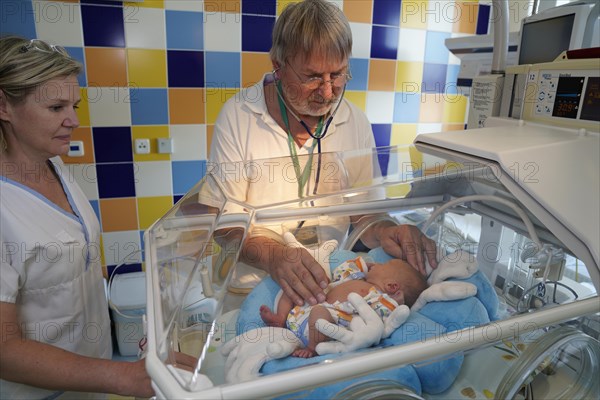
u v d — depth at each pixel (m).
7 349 0.75
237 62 2.02
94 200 2.03
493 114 1.16
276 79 1.26
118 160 2.01
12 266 0.86
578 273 0.73
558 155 0.80
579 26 1.16
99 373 0.71
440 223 0.94
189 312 0.65
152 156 2.04
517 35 1.44
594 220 0.74
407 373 0.58
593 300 0.67
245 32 1.99
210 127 2.07
